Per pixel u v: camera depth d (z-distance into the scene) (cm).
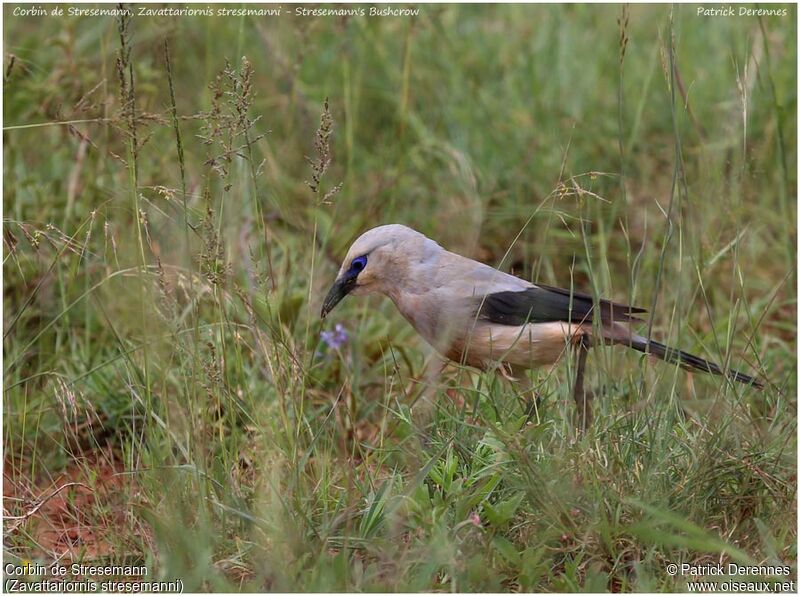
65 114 1263
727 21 1733
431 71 1700
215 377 929
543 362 1083
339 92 1680
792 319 1343
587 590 809
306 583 802
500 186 1538
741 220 1409
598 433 934
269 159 1435
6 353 1167
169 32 1474
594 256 1426
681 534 875
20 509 977
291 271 1295
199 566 816
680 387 1109
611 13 1817
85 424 1121
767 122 1541
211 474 929
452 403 1009
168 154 1370
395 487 912
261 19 1688
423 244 1099
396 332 1297
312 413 1077
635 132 1473
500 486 912
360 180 1570
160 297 1035
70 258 1205
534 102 1630
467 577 809
